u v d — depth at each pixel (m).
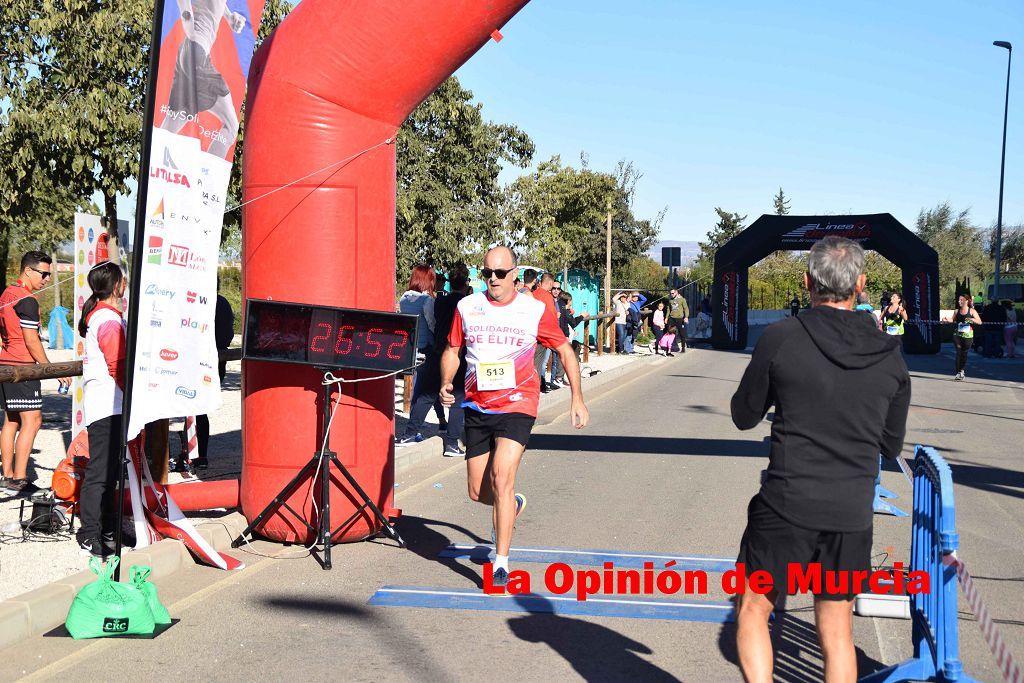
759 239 35.22
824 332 3.51
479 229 18.80
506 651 4.95
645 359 27.78
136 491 6.32
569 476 9.91
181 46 5.96
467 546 7.04
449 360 6.17
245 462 7.06
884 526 7.73
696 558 6.71
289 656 4.86
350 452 6.89
